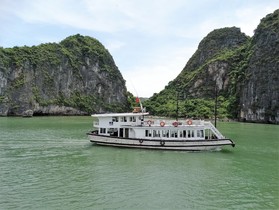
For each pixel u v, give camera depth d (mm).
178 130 48094
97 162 39844
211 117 160875
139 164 38969
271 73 145500
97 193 28000
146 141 48312
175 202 26219
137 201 26297
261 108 144625
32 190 28500
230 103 172875
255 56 165125
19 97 173000
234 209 24953
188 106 182875
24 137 62438
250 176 34406
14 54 186875
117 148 49375
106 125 51344
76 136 65000
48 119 131500
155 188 29656
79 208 24594
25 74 184000
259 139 65938
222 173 35469
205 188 29953
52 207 24688
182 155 44750
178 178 33094
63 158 42094
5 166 37281
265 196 27938
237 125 114250
